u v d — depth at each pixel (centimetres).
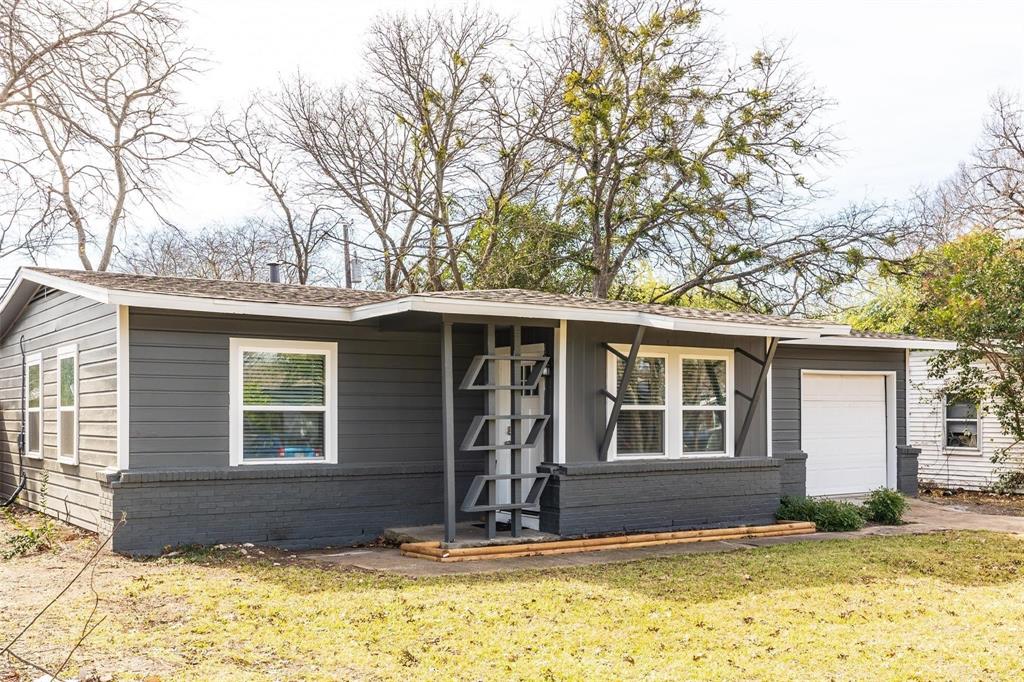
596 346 1237
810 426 1666
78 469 1218
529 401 1254
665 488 1270
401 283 2994
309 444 1176
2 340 1673
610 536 1183
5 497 1612
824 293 2578
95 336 1155
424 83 2739
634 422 1277
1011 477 1902
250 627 711
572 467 1176
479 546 1084
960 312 1912
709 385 1360
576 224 2678
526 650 673
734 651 686
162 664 612
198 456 1091
